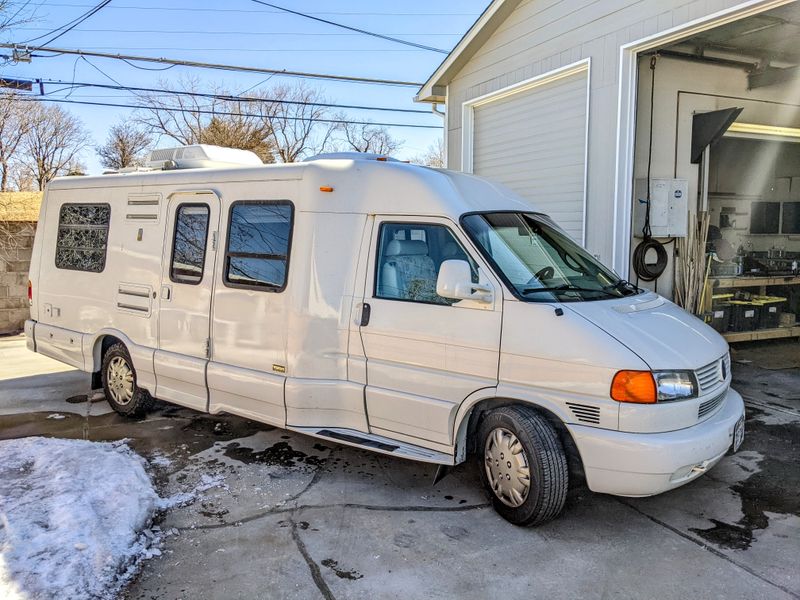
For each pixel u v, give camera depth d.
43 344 6.72
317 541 3.63
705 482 4.39
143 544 3.57
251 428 5.66
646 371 3.35
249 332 4.81
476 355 3.83
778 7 5.61
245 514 3.97
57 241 6.63
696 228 7.96
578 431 3.47
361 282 4.37
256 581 3.23
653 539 3.62
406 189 4.29
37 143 36.06
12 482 4.25
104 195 6.08
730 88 8.11
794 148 10.30
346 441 4.32
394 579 3.24
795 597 3.04
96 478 4.26
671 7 6.36
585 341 3.47
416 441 4.16
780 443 5.05
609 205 7.29
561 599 3.06
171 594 3.12
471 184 4.58
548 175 8.63
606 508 4.03
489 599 3.06
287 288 4.56
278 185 4.71
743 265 8.87
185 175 5.34
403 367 4.16
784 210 10.30
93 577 3.17
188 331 5.26
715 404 3.78
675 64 7.65
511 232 4.29
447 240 4.08
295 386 4.50
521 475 3.69
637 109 7.14
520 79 8.79
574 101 8.07
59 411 6.26
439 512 3.99
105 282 6.00
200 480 4.50
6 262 11.30
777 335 8.45
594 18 7.36
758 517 3.88
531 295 3.79
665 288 7.82
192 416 6.05
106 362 6.07
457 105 10.38
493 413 3.82
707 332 4.03
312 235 4.49
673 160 7.77
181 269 5.33
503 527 3.78
